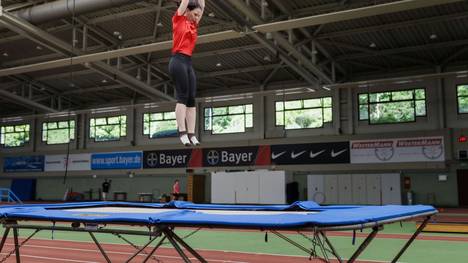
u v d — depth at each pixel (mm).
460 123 25219
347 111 27891
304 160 28516
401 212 3861
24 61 27469
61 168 36219
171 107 32969
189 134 4949
